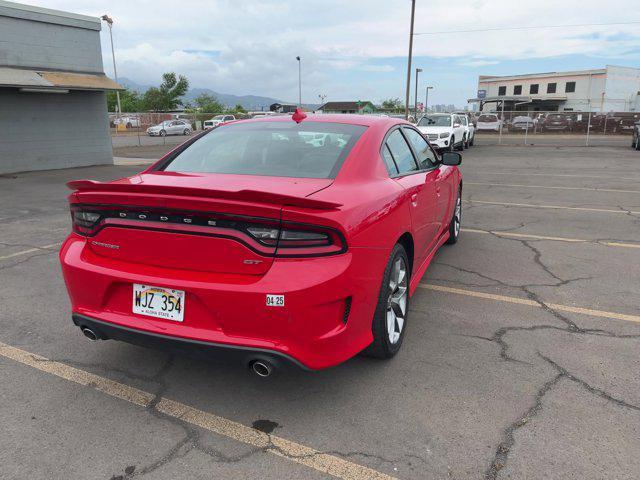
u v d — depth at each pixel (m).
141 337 2.55
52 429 2.51
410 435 2.46
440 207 4.51
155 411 2.67
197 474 2.21
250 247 2.33
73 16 15.54
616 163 15.98
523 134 36.72
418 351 3.30
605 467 2.22
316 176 2.90
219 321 2.39
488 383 2.91
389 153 3.47
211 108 68.88
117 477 2.19
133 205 2.47
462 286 4.52
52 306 4.09
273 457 2.32
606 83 57.19
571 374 2.99
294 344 2.36
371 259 2.63
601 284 4.55
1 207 8.77
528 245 5.92
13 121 14.60
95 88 15.47
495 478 2.17
